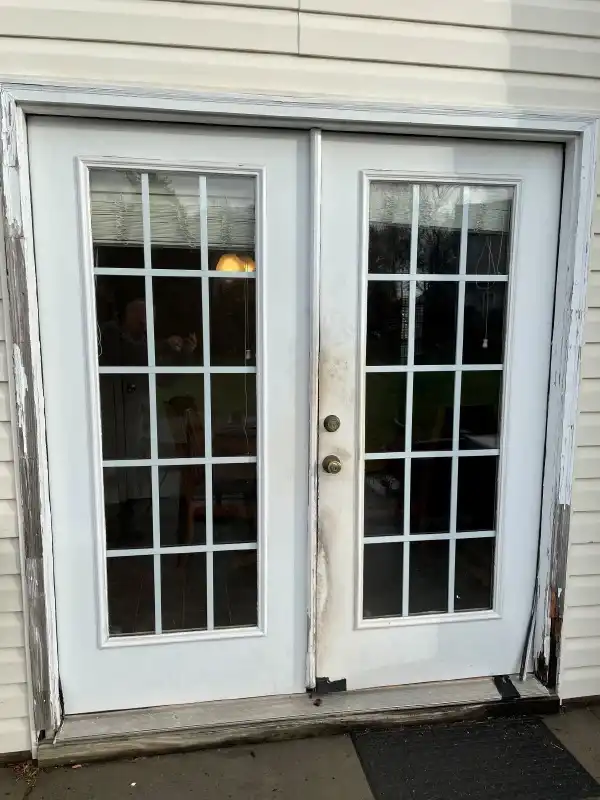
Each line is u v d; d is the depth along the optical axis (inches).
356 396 75.7
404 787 67.0
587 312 76.5
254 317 73.0
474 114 70.5
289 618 77.8
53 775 68.5
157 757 71.1
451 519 80.8
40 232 67.2
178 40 64.4
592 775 69.4
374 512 78.8
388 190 74.0
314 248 71.7
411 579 80.9
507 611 83.2
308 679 78.8
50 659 71.1
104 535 72.8
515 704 79.4
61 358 69.4
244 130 69.3
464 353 78.2
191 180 70.0
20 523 68.6
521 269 77.6
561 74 72.3
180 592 75.7
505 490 81.1
